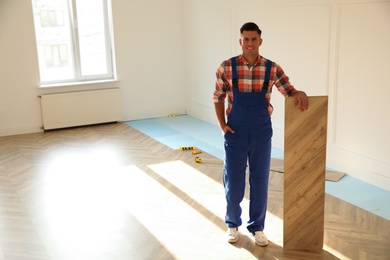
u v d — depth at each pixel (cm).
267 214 432
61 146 668
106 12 784
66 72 777
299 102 339
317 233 363
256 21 636
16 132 742
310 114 342
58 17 757
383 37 461
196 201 464
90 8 772
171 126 768
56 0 752
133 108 815
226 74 346
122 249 374
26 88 738
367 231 397
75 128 771
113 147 657
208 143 667
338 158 537
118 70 792
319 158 349
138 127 768
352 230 399
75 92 761
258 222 377
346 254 360
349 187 493
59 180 530
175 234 397
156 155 617
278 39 599
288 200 360
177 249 373
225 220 385
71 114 766
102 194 487
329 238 386
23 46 725
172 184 511
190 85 826
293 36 574
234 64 342
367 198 465
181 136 707
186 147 636
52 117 754
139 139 696
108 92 784
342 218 422
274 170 543
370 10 471
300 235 365
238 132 351
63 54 770
